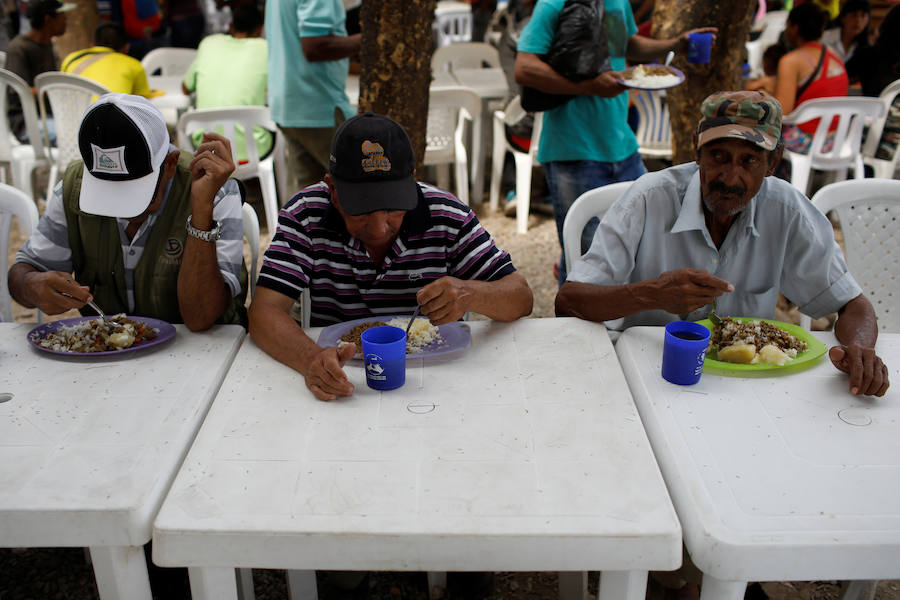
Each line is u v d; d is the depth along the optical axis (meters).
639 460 1.36
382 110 2.85
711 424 1.48
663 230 2.07
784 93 4.68
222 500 1.27
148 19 6.95
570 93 3.03
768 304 2.12
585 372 1.69
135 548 1.30
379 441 1.44
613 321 2.24
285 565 1.22
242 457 1.39
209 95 4.79
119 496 1.27
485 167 6.29
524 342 1.84
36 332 1.87
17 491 1.28
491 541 1.19
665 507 1.24
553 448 1.40
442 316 1.77
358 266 2.01
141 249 2.03
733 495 1.27
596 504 1.25
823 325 3.53
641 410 1.59
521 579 2.18
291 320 1.83
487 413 1.53
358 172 1.71
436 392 1.61
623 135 3.23
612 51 3.19
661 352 1.79
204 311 1.89
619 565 1.19
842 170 5.01
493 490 1.29
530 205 5.38
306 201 1.97
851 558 1.17
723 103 1.83
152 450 1.41
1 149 4.73
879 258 2.46
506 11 7.05
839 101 4.48
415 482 1.31
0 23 7.19
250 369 1.73
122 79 4.75
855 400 1.58
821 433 1.46
